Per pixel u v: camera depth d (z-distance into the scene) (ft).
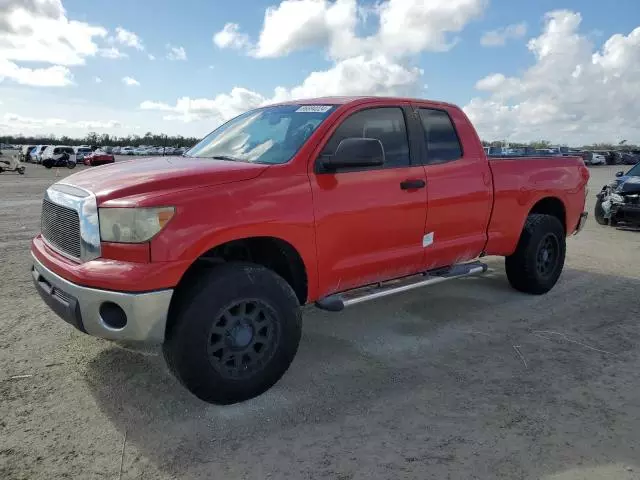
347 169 12.89
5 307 16.70
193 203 10.30
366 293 13.84
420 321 16.47
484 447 9.66
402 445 9.73
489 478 8.78
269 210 11.23
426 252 14.93
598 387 12.11
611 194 35.78
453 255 15.89
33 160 179.11
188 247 10.09
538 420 10.63
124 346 13.80
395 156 14.24
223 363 10.75
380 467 9.06
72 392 11.48
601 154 216.95
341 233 12.67
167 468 8.98
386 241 13.78
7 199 50.85
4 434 9.86
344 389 11.92
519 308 17.81
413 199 14.17
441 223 15.14
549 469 9.02
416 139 14.74
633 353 14.11
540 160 18.65
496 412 10.94
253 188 11.15
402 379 12.45
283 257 12.39
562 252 19.45
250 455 9.38
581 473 8.92
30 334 14.55
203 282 10.45
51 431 10.00
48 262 11.18
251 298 10.88
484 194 16.26
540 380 12.44
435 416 10.77
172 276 9.95
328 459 9.29
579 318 16.89
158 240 9.89
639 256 26.68
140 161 13.60
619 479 8.77
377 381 12.34
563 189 19.20
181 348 10.27
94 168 13.19
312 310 17.35
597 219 37.50
